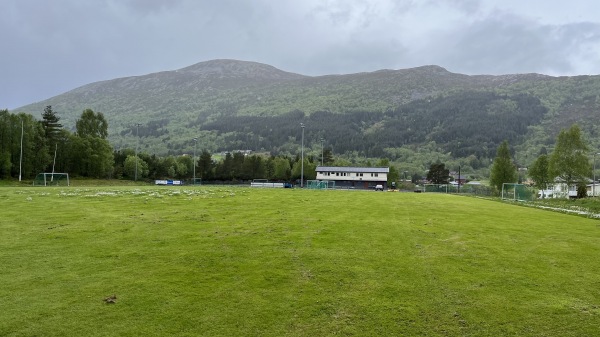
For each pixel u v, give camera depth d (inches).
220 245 562.6
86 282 410.9
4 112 3304.6
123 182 3821.4
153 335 307.1
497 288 411.5
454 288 408.8
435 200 1512.1
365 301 372.8
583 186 2493.8
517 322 338.3
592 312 358.9
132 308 350.6
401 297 383.6
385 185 4751.5
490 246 596.7
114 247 547.8
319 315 344.2
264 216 840.3
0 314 335.0
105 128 4409.5
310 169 4916.3
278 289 398.0
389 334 315.6
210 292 388.5
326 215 888.3
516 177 2957.7
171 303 362.0
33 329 311.9
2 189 1704.0
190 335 308.0
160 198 1174.3
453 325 331.6
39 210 873.5
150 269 454.0
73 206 948.6
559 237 690.8
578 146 2497.5
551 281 436.5
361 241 605.3
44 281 412.5
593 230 788.0
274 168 5093.5
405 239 629.6
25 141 3341.5
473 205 1333.7
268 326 324.2
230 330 316.8
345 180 4817.9
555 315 351.9
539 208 1403.8
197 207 971.3
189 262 481.1
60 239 591.8
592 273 468.4
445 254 539.5
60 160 3789.4
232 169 4849.9
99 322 325.1
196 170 4781.0
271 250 538.6
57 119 3823.8
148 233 637.9
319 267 466.6
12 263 471.2
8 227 676.1
